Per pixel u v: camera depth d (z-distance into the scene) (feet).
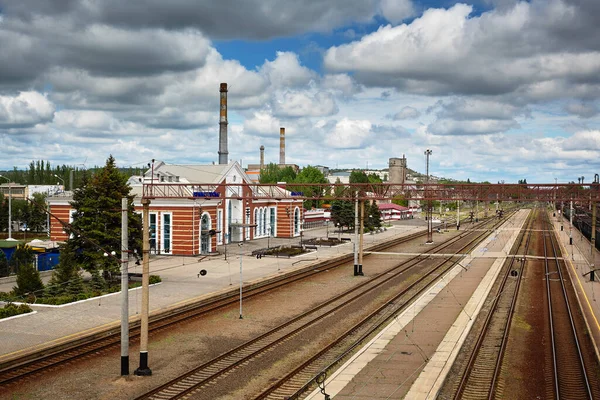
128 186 128.16
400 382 64.80
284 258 184.65
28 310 95.86
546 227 361.92
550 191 103.55
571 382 66.74
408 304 114.32
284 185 114.52
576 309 111.55
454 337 86.17
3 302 103.35
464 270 167.94
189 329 90.07
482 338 85.92
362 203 154.20
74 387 62.95
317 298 118.83
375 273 158.81
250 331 88.94
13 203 274.77
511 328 94.32
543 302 118.42
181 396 59.98
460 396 61.46
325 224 354.74
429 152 293.23
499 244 250.78
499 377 68.33
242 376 66.80
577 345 82.17
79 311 97.14
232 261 173.88
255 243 230.68
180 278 137.80
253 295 120.67
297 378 66.18
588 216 327.47
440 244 249.14
